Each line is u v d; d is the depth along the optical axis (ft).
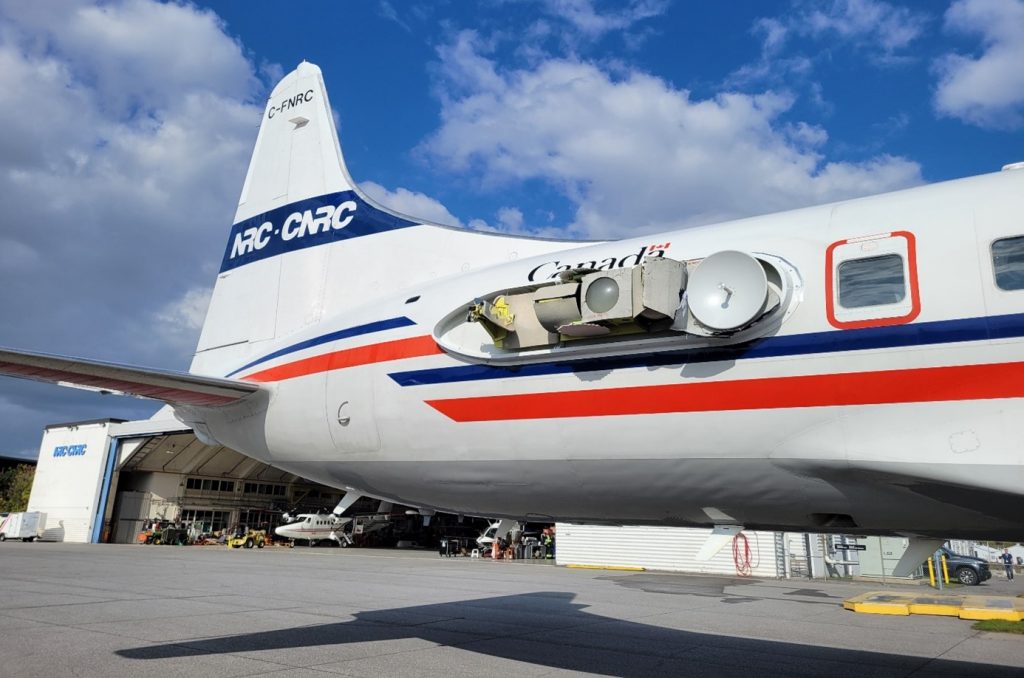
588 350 19.03
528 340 20.13
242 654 26.78
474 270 27.48
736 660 28.66
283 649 28.07
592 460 19.39
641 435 18.31
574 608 46.01
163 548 126.52
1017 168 17.28
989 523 16.39
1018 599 52.75
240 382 27.25
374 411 23.84
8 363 22.97
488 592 55.83
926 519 17.01
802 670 26.99
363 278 30.68
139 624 33.42
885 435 15.46
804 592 63.67
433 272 28.71
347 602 45.34
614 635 34.50
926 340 15.12
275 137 36.99
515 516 24.30
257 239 35.58
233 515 164.55
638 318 17.83
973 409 14.60
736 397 16.97
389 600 47.55
